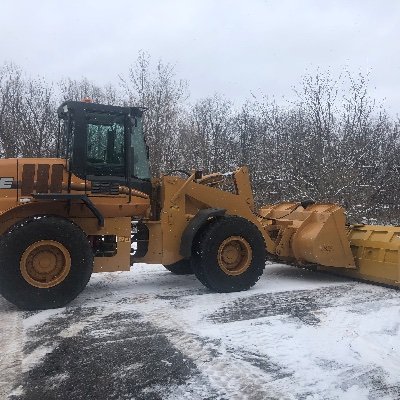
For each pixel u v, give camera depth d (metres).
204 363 3.79
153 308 5.40
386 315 5.05
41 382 3.46
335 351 4.02
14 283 5.13
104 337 4.40
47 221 5.27
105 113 5.92
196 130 20.73
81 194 5.46
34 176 5.51
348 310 5.27
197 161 18.00
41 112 18.41
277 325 4.73
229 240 6.19
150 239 6.20
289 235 7.02
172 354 3.98
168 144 18.03
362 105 15.68
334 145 14.76
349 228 7.17
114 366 3.74
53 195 5.26
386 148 15.59
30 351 4.06
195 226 6.09
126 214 5.93
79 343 4.24
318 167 13.70
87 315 5.11
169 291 6.30
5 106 18.38
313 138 15.09
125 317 5.04
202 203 6.45
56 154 6.44
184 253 6.16
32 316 5.04
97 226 5.83
